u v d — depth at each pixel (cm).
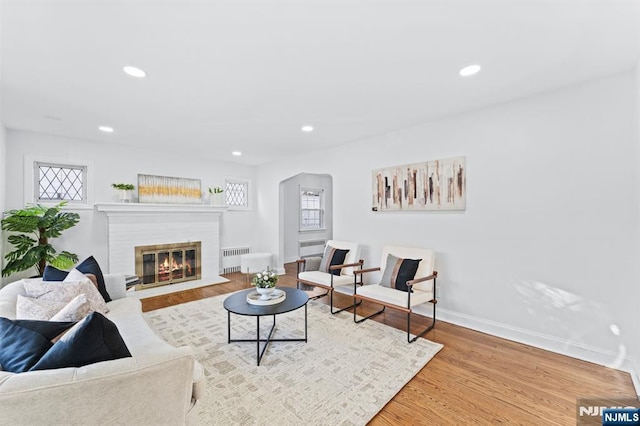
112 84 242
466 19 162
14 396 90
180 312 356
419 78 234
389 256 348
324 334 291
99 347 112
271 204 609
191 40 180
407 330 287
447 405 184
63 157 406
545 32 174
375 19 161
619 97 225
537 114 265
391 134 385
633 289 220
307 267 430
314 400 188
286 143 445
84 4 147
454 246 323
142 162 479
